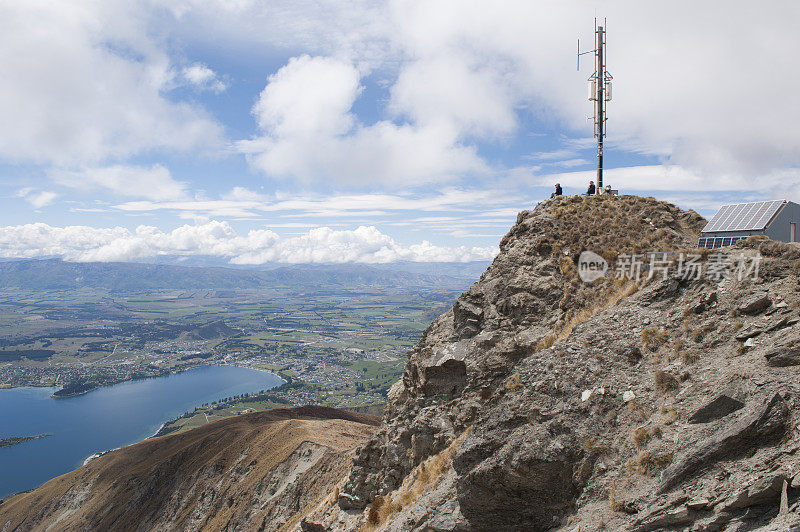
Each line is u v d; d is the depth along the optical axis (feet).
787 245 57.82
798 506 33.40
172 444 493.36
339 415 530.68
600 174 109.50
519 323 87.66
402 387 116.37
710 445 42.09
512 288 91.45
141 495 418.92
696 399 48.16
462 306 98.78
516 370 64.54
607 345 60.08
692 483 41.73
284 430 380.99
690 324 56.70
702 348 53.47
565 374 58.39
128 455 502.79
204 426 519.60
